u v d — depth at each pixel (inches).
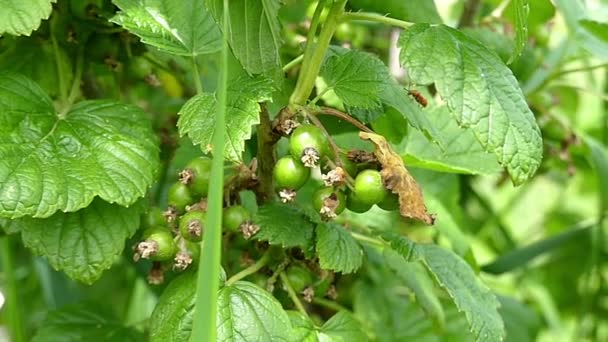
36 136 15.4
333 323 16.5
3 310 25.7
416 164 18.5
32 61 18.0
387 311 22.8
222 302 15.0
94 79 19.7
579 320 29.0
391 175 14.7
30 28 15.1
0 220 15.7
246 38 15.1
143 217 16.3
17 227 15.7
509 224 34.5
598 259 28.6
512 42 22.1
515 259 24.1
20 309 23.3
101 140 15.6
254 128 18.0
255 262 16.9
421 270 20.1
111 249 15.7
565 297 29.8
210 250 12.9
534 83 23.2
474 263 20.7
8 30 15.0
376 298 22.9
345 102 15.8
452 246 20.7
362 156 15.1
